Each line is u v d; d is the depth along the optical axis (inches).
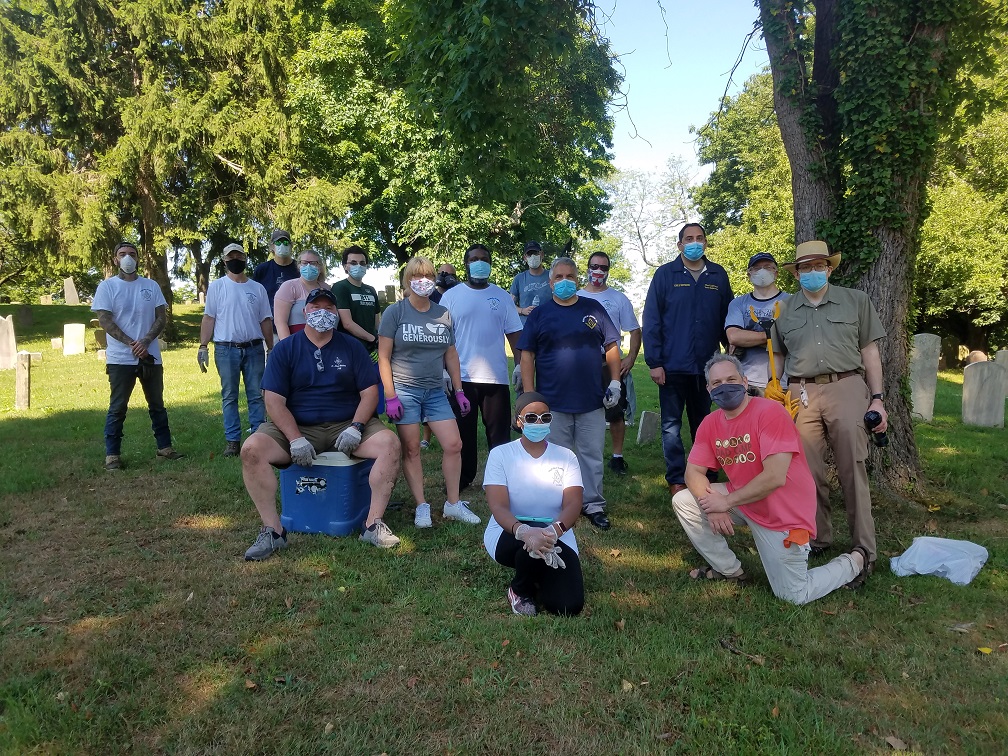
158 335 267.1
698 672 121.8
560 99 395.2
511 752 102.7
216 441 300.5
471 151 340.8
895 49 211.9
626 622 142.1
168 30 780.0
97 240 789.2
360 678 120.6
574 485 149.8
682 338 218.1
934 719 110.4
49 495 223.5
